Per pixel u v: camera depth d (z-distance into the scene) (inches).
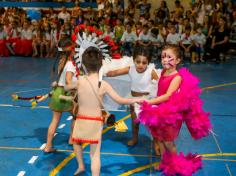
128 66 199.8
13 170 182.1
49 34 578.6
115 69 200.1
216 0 606.5
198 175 180.1
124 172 182.5
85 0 690.2
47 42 575.5
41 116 271.1
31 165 188.4
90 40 183.5
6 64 507.2
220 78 426.3
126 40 543.5
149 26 552.7
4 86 369.1
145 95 199.0
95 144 158.7
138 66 191.9
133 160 197.6
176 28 548.4
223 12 600.4
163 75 176.4
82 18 578.9
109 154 205.0
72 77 187.0
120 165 190.9
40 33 577.3
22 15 633.0
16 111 282.7
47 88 361.4
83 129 156.9
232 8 604.7
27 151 206.4
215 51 542.9
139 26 548.7
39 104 303.0
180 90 168.2
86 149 210.5
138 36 543.2
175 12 596.4
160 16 597.6
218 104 314.0
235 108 302.4
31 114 275.6
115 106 221.3
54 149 205.3
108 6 624.4
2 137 227.1
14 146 213.2
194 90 169.8
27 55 591.2
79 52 184.4
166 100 167.3
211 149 215.0
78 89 159.8
